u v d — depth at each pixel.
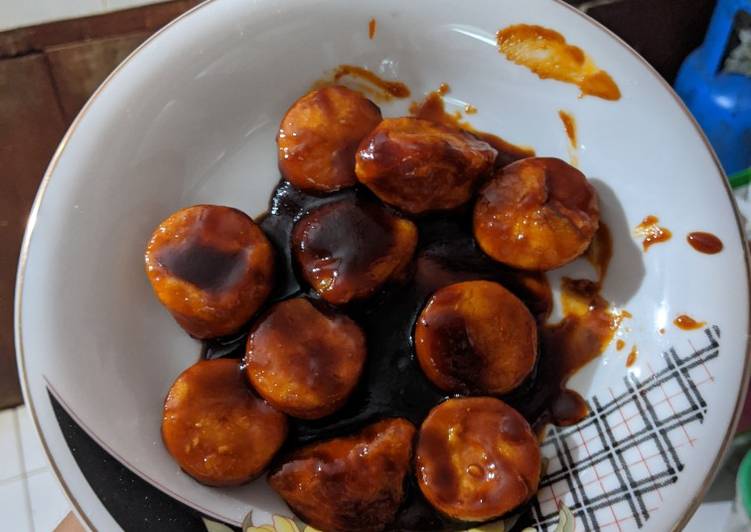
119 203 0.18
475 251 0.18
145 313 0.18
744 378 0.15
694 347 0.16
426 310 0.17
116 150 0.18
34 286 0.16
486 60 0.19
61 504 0.24
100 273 0.17
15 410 0.26
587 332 0.18
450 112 0.20
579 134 0.19
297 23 0.18
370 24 0.19
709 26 0.21
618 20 0.21
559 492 0.16
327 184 0.18
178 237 0.17
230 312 0.17
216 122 0.19
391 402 0.17
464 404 0.16
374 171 0.17
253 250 0.17
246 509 0.16
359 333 0.17
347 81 0.20
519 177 0.18
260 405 0.16
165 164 0.18
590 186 0.18
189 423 0.16
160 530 0.15
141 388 0.17
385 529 0.16
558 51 0.18
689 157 0.17
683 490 0.15
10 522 0.24
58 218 0.17
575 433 0.17
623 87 0.18
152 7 0.20
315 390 0.16
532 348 0.17
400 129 0.17
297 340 0.17
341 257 0.17
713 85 0.21
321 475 0.16
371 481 0.16
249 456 0.16
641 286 0.17
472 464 0.16
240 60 0.19
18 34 0.19
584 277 0.18
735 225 0.17
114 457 0.16
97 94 0.18
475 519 0.16
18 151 0.21
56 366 0.16
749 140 0.21
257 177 0.19
